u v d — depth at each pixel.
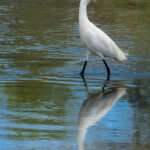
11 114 8.95
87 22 13.30
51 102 9.87
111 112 9.28
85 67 13.68
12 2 29.44
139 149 7.27
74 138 7.73
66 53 15.85
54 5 28.67
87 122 8.59
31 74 12.66
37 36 18.75
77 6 28.50
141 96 10.59
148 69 13.86
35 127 8.21
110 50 13.41
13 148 7.21
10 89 10.93
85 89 11.15
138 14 25.92
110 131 8.14
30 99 10.11
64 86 11.44
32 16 24.02
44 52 15.88
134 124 8.53
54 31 19.94
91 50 13.35
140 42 18.19
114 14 25.67
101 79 12.37
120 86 11.59
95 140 7.68
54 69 13.41
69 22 22.33
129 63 14.66
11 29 20.14
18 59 14.66
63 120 8.65
